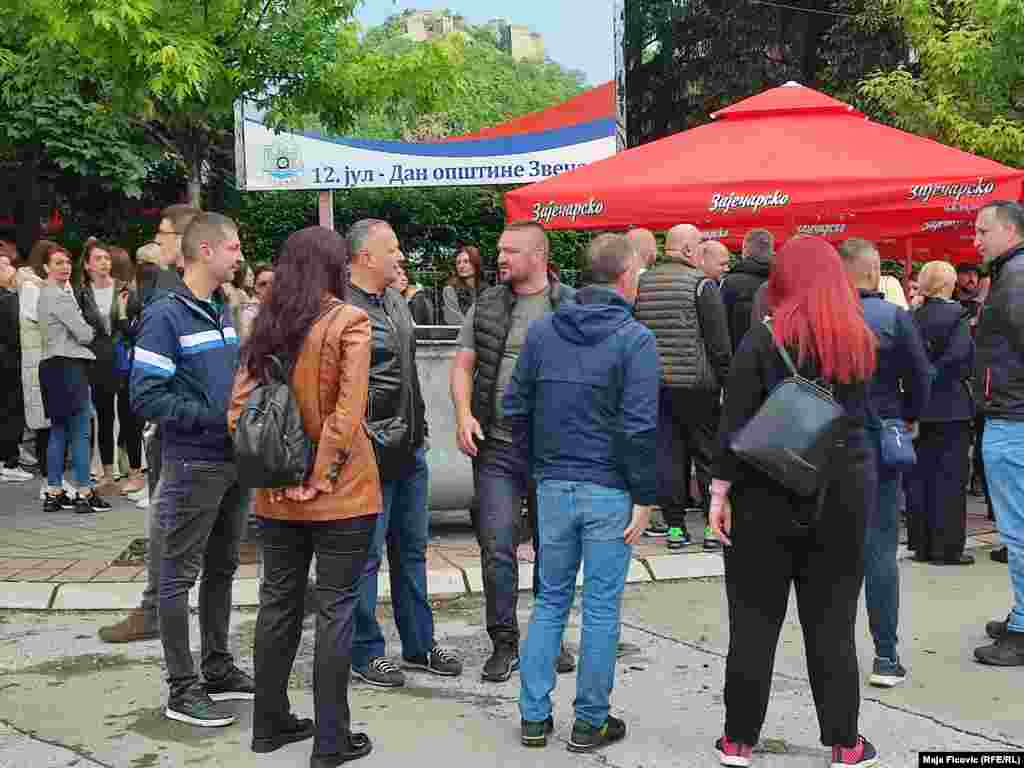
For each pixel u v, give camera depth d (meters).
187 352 4.57
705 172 7.66
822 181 7.40
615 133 15.62
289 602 4.32
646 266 7.57
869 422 4.74
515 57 15.70
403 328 5.04
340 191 15.25
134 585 6.66
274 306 4.11
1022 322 5.28
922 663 5.39
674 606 6.43
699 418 7.48
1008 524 5.41
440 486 7.50
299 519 4.12
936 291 7.28
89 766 4.25
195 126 8.02
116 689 5.12
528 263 5.18
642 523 4.33
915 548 7.52
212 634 5.00
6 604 6.46
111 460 9.67
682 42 24.94
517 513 5.23
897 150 7.82
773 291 4.04
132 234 14.68
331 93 8.42
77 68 7.79
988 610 6.30
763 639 4.09
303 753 4.37
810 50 23.36
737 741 4.16
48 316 8.54
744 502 4.01
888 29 21.36
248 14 7.77
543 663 4.42
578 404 4.33
